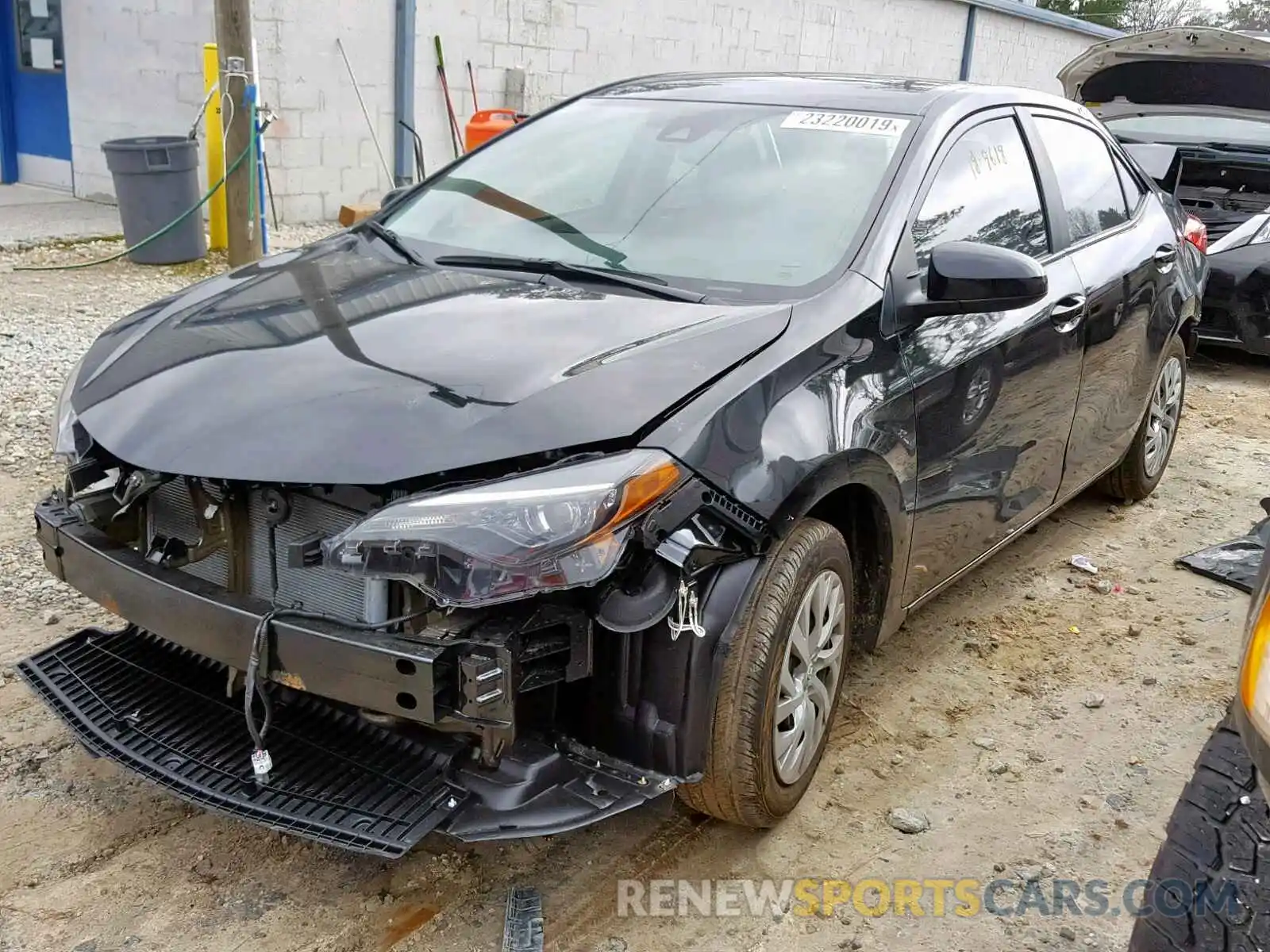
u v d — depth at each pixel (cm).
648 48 1371
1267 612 175
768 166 342
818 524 277
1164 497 555
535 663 235
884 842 291
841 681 300
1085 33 2348
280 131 1038
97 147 1085
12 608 376
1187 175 891
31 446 512
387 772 246
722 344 263
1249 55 845
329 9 1048
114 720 268
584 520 218
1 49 1136
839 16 1642
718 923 260
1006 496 374
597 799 241
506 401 239
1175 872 199
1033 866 285
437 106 1166
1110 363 434
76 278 835
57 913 251
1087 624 418
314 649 229
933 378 309
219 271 885
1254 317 766
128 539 278
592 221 342
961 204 347
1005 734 344
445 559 215
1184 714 359
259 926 250
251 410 247
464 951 247
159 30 1002
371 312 289
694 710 245
